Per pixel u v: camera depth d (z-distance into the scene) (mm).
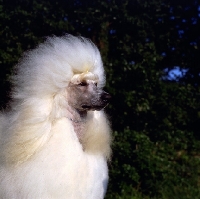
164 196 2939
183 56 4207
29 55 1438
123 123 3363
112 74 3250
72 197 1295
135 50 3379
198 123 3818
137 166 2961
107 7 3545
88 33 3547
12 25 3246
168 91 3551
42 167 1275
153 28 3934
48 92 1340
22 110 1318
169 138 3490
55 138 1306
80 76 1417
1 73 2975
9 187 1298
